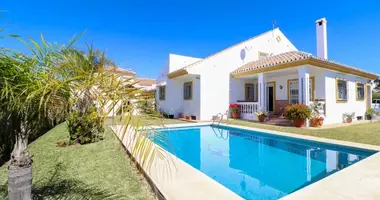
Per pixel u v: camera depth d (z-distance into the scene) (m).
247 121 13.65
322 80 12.38
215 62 15.62
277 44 18.95
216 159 6.79
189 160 6.69
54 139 7.70
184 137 10.28
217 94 15.64
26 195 1.91
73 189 3.52
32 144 6.93
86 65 1.70
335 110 12.79
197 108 15.39
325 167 5.72
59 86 1.61
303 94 11.19
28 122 1.89
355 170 4.13
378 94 32.19
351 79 14.48
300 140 7.88
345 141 7.03
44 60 1.70
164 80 19.69
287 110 11.13
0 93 1.61
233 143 9.12
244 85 16.88
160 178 3.74
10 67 1.61
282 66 12.02
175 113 17.88
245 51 17.03
